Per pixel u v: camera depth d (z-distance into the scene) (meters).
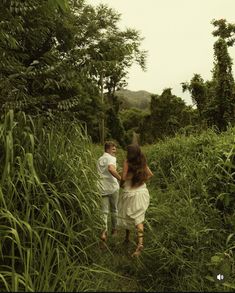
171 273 4.50
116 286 4.15
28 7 6.76
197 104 19.45
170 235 4.99
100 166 5.84
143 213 5.39
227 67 17.20
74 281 3.82
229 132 8.88
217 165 6.38
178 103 30.94
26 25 8.10
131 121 41.84
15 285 3.34
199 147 8.62
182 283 4.32
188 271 4.48
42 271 3.91
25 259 4.00
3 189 4.21
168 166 9.15
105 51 12.81
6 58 7.00
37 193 4.50
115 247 5.40
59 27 15.26
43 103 9.11
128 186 5.49
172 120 24.12
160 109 31.30
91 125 23.08
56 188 4.88
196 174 7.07
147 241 5.41
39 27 8.58
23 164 4.25
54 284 3.55
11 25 6.43
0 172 4.45
